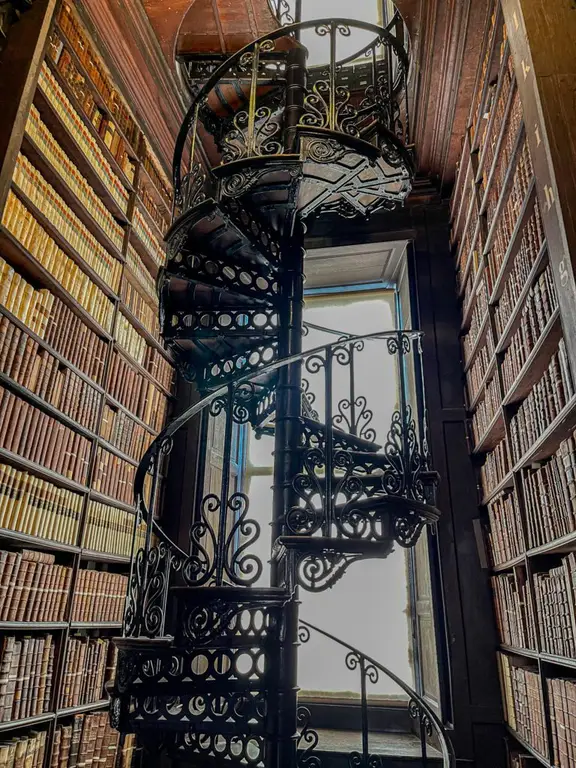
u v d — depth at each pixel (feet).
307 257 17.93
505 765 11.52
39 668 9.12
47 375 9.79
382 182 10.91
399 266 18.15
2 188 8.38
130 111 13.99
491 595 12.91
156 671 8.59
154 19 13.07
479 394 13.42
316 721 14.62
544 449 8.82
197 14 13.60
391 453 9.60
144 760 12.36
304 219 12.17
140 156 14.10
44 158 9.93
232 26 13.94
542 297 8.45
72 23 11.23
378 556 8.79
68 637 10.01
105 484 11.75
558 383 7.88
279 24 13.88
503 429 12.21
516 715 10.90
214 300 11.80
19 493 8.86
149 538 8.50
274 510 10.02
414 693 10.14
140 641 7.71
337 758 11.96
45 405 9.62
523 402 9.75
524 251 9.37
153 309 14.78
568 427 7.76
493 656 12.45
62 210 10.54
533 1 7.53
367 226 17.19
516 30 7.68
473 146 13.25
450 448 14.38
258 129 10.96
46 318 9.88
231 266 11.39
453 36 12.38
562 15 7.38
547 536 8.65
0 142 8.56
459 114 14.06
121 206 12.88
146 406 14.01
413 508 8.85
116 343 12.37
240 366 12.95
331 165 10.19
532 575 9.40
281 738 8.21
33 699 8.88
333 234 17.28
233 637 8.98
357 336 9.86
